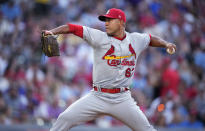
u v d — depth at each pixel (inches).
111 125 1213.7
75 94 1266.0
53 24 1596.9
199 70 1558.8
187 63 1565.0
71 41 1451.8
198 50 1670.8
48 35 561.0
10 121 1148.5
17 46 1454.2
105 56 593.0
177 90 1326.3
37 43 1455.5
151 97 1327.5
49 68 1315.2
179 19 1807.3
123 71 602.9
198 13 1888.5
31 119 1163.9
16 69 1298.0
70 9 1696.6
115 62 595.8
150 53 1489.9
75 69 1369.3
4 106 1165.1
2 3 1679.4
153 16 1779.0
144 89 1337.4
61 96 1230.3
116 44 595.8
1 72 1314.0
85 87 1288.1
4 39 1517.0
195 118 1330.0
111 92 603.5
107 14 597.6
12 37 1523.1
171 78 1307.8
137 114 611.5
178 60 1521.9
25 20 1622.8
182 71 1471.5
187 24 1807.3
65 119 598.2
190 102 1355.8
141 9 1772.9
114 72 597.0
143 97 1203.2
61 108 1204.5
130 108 609.3
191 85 1438.2
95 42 585.0
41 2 1689.2
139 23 1722.4
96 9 1711.4
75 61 1396.4
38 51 1433.3
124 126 1144.8
